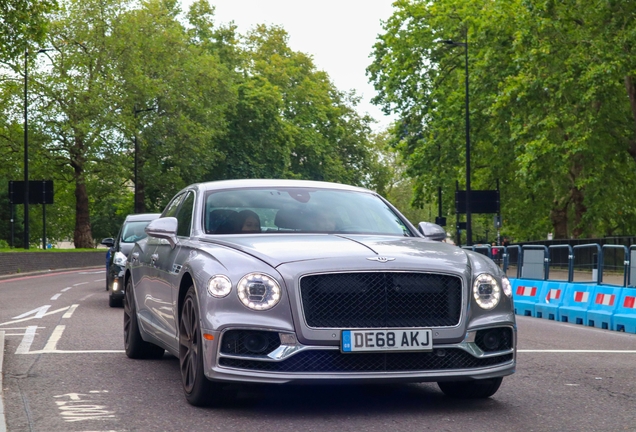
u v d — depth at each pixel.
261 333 5.64
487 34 35.56
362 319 5.68
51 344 10.05
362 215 7.26
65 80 50.00
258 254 5.94
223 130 59.53
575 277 16.30
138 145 54.03
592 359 9.23
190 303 6.16
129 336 8.70
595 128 31.22
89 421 5.59
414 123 42.84
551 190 43.69
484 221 51.94
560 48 30.48
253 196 7.34
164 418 5.69
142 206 56.75
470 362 5.88
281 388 6.86
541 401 6.43
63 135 51.91
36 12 30.23
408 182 96.94
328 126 71.56
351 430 5.32
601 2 28.50
